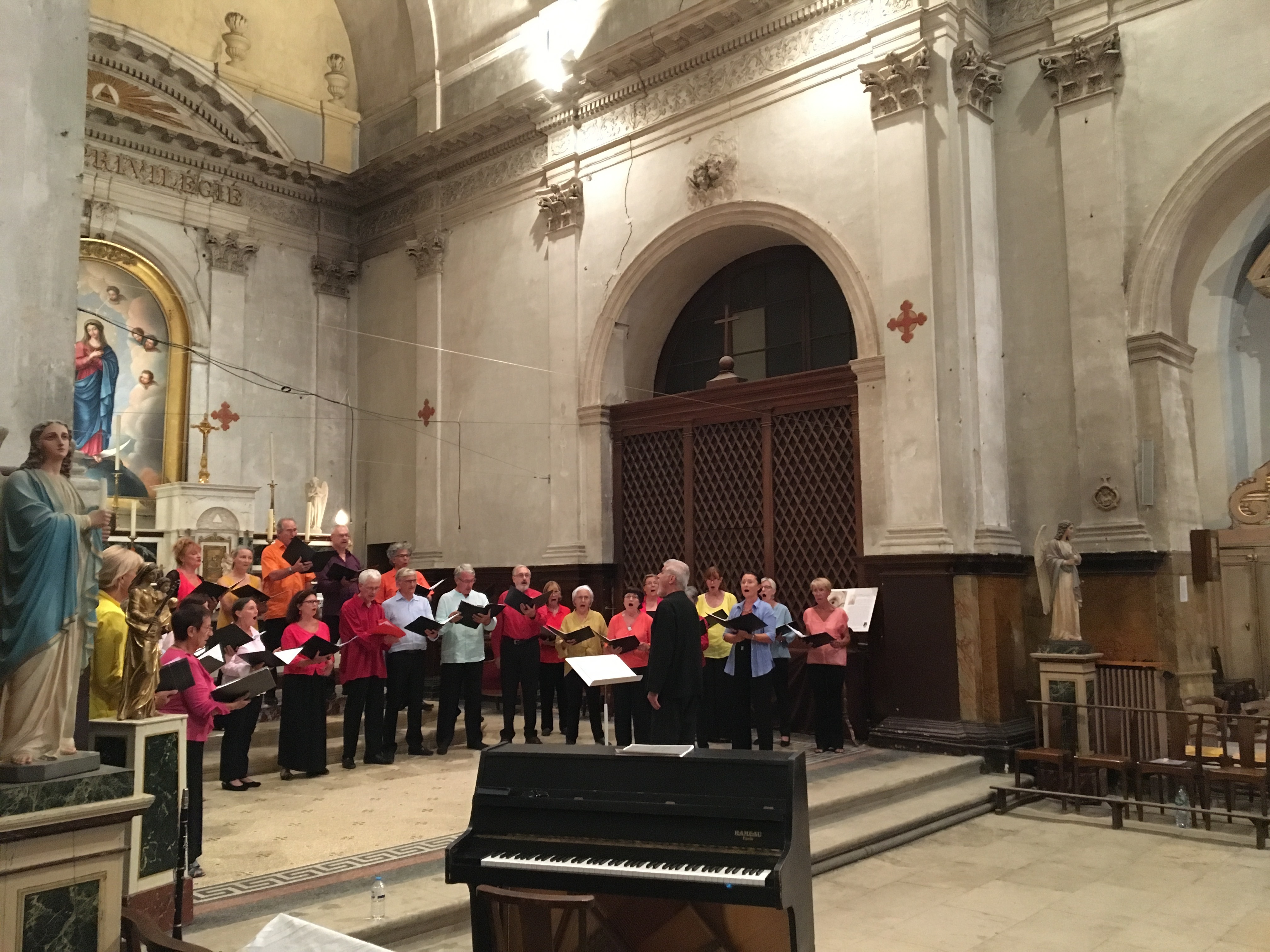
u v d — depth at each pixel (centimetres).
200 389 1355
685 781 365
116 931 349
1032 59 938
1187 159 845
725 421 1109
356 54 1551
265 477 1407
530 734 884
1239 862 592
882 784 711
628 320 1195
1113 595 849
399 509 1423
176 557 775
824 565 1020
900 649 895
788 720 888
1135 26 881
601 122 1207
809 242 1006
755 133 1059
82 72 429
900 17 944
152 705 430
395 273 1469
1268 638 877
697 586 1119
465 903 473
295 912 452
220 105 1398
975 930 480
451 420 1350
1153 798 750
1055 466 900
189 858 491
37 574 345
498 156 1327
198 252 1377
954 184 912
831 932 478
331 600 941
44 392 406
